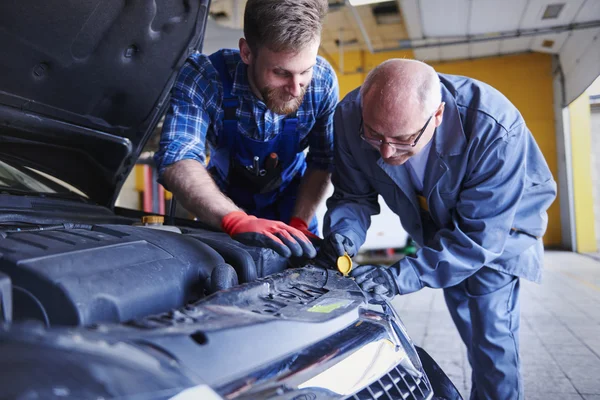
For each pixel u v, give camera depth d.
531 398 2.21
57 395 0.49
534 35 9.41
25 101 1.52
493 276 1.71
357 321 1.03
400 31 9.85
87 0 1.39
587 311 4.02
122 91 1.73
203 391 0.58
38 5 1.30
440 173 1.56
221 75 1.61
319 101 1.71
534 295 4.80
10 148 1.63
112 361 0.53
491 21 8.81
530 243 1.71
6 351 0.51
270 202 1.93
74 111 1.67
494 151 1.48
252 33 1.32
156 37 1.64
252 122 1.66
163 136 1.54
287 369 0.78
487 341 1.73
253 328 0.79
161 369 0.57
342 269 1.38
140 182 9.17
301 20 1.27
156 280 0.97
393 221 7.01
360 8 8.55
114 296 0.86
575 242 10.53
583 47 8.89
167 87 1.83
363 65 11.14
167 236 1.19
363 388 0.90
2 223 1.31
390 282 1.41
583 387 2.33
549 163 11.17
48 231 1.11
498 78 11.34
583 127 10.58
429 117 1.35
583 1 7.84
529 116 11.22
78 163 1.85
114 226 1.22
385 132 1.35
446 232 1.55
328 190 1.94
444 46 10.27
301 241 1.20
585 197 10.50
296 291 1.11
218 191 1.39
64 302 0.80
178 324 0.74
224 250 1.25
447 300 1.95
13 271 0.84
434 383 1.20
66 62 1.50
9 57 1.38
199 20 1.70
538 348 2.97
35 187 1.79
